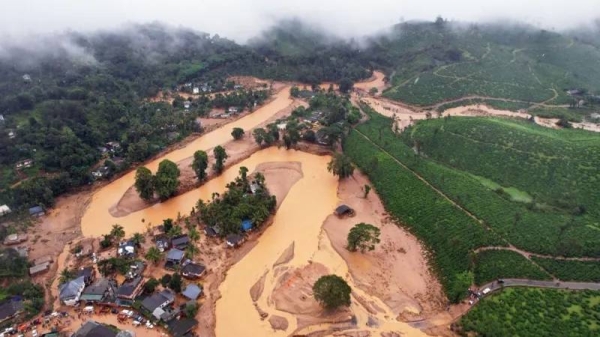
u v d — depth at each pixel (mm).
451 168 195500
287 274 139875
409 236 157375
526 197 167750
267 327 120188
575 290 123312
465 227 151000
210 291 132625
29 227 165750
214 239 155000
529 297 121875
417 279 137250
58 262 147125
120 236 154125
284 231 162250
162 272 138750
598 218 149500
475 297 125438
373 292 131750
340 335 116812
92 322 115062
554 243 138375
